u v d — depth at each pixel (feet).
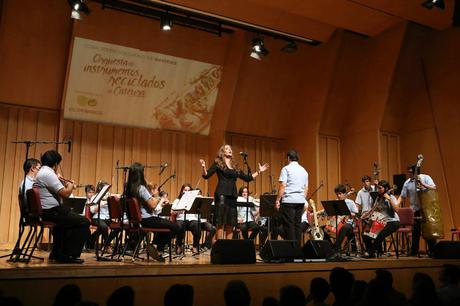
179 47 35.04
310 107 38.96
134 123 35.27
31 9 30.71
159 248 19.94
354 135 39.06
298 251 18.33
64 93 32.30
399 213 23.79
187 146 37.06
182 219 28.07
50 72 32.17
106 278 14.55
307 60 39.14
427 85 37.14
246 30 34.73
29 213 16.58
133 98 34.63
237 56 35.68
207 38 35.78
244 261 17.08
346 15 31.65
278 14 31.73
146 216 18.53
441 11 31.48
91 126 33.65
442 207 35.17
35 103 32.24
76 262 16.34
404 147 38.50
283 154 40.78
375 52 37.65
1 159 30.63
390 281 12.25
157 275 15.24
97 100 33.60
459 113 34.63
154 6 31.55
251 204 24.93
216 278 16.24
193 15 32.71
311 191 38.19
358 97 39.04
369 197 26.81
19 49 31.04
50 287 13.84
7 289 13.30
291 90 39.70
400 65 37.06
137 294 14.94
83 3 27.45
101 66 33.04
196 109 36.96
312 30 34.19
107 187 20.03
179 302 9.90
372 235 23.98
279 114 40.01
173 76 35.47
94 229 27.68
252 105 38.50
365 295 10.59
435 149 36.06
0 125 30.89
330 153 39.29
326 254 19.53
